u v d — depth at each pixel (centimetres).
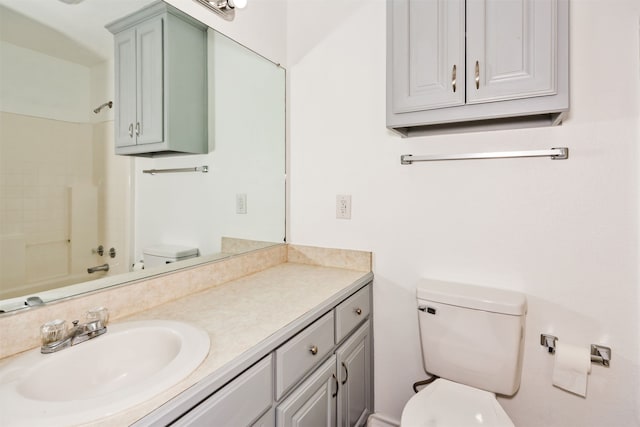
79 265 96
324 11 172
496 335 122
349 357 137
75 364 79
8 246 81
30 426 52
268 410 89
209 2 133
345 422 133
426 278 151
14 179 83
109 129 104
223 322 98
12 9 82
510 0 112
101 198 101
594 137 119
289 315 104
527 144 129
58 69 91
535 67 109
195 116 133
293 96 182
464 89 119
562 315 126
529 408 132
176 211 125
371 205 162
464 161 141
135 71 111
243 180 155
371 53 161
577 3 119
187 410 64
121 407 58
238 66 152
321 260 175
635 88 113
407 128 147
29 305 84
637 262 115
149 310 108
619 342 118
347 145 167
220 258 143
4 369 71
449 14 121
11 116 82
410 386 157
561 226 125
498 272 136
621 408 118
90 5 99
